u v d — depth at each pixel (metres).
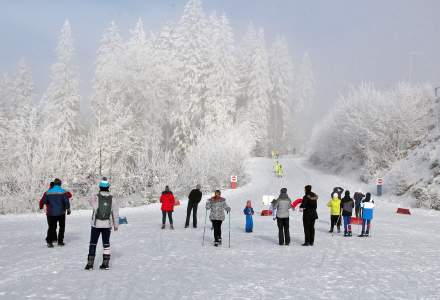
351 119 53.75
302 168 63.19
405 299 7.99
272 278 9.67
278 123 95.50
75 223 21.81
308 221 14.75
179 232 18.25
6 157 36.16
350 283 9.23
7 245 14.16
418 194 36.31
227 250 13.70
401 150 49.03
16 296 7.88
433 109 51.47
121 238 16.12
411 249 14.23
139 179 36.84
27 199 29.69
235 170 49.09
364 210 17.52
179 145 61.91
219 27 74.38
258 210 29.25
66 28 60.97
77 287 8.59
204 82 67.06
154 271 10.27
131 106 57.78
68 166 34.03
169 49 70.31
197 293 8.27
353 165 54.81
